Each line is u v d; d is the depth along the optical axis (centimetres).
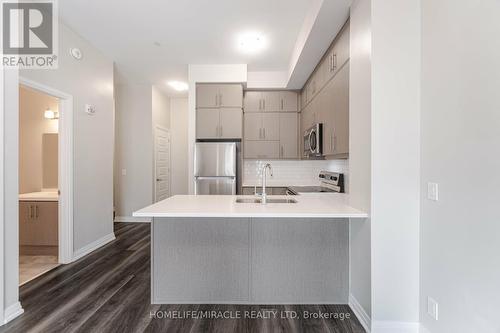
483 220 133
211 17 293
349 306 226
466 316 143
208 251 230
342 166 363
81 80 340
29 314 213
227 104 443
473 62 139
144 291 253
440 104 163
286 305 229
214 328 197
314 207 216
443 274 161
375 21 184
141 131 540
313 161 496
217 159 430
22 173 397
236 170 454
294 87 464
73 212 327
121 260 333
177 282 231
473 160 139
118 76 487
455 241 151
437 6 166
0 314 196
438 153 165
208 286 231
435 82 168
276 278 230
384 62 184
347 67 248
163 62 421
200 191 430
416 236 184
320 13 235
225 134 443
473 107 139
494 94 127
